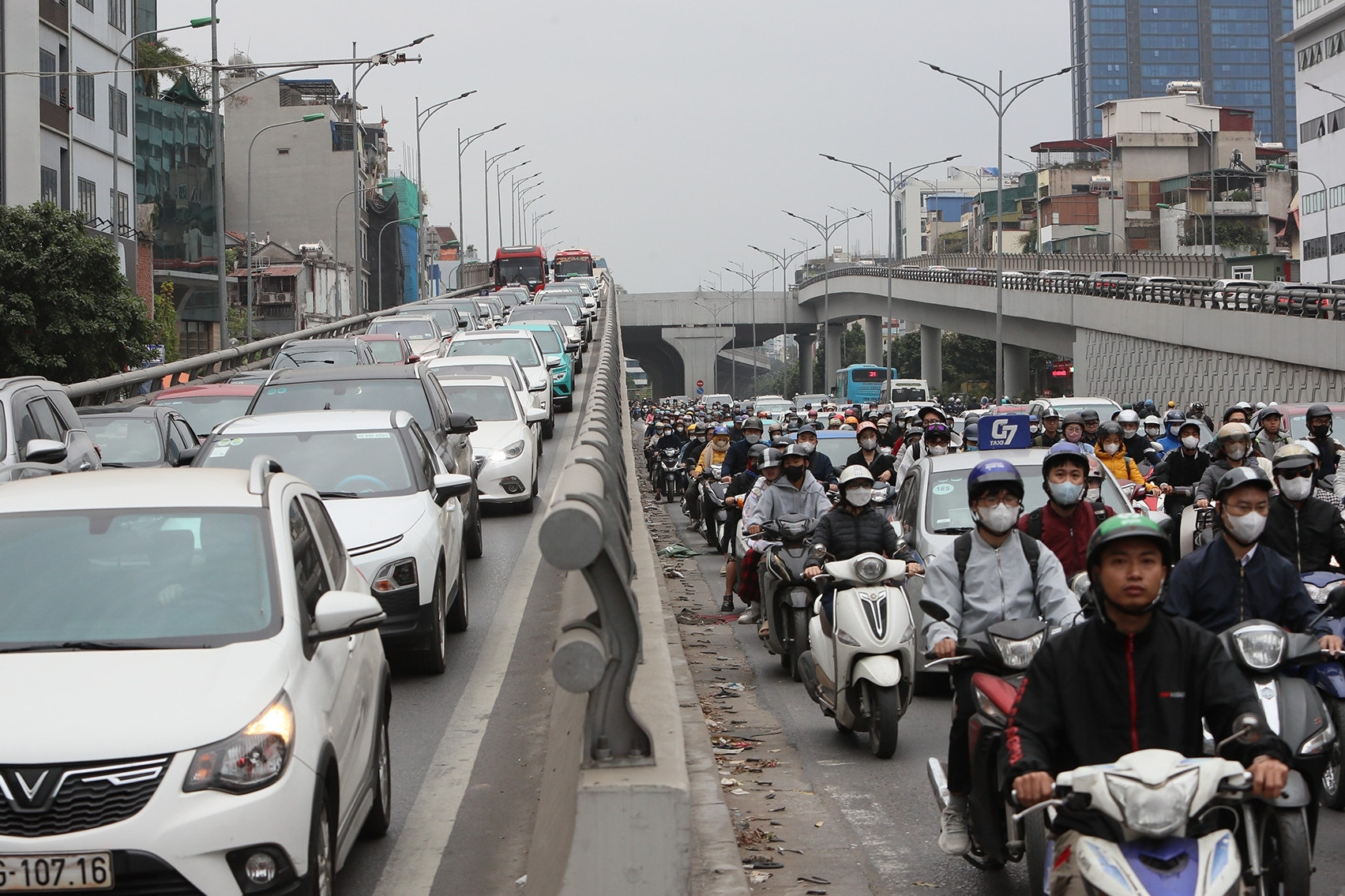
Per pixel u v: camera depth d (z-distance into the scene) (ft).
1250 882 15.49
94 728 16.47
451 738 29.14
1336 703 25.40
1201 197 412.98
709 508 71.67
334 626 19.44
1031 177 492.95
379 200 378.32
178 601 19.33
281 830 16.63
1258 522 22.49
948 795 21.27
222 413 65.41
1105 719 15.28
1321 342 138.92
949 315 295.48
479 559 53.06
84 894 15.85
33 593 19.48
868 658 30.14
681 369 570.05
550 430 100.48
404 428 38.63
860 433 57.00
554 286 221.87
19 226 117.29
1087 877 13.74
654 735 15.69
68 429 47.06
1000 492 21.74
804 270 555.69
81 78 172.65
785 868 22.52
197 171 253.44
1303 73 297.74
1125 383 200.54
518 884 20.80
